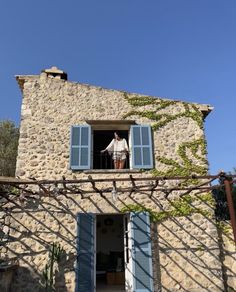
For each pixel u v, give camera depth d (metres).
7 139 16.95
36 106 8.61
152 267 7.18
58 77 9.09
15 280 6.90
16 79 9.06
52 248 7.18
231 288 7.27
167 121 8.81
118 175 8.04
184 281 7.18
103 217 11.07
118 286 8.70
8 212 7.44
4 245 7.14
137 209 7.68
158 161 8.29
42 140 8.23
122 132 9.89
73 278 7.00
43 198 7.62
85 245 7.21
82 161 8.05
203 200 7.93
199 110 9.02
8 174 15.48
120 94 8.98
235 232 5.30
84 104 8.79
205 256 7.43
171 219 7.69
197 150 8.53
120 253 10.69
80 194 7.62
